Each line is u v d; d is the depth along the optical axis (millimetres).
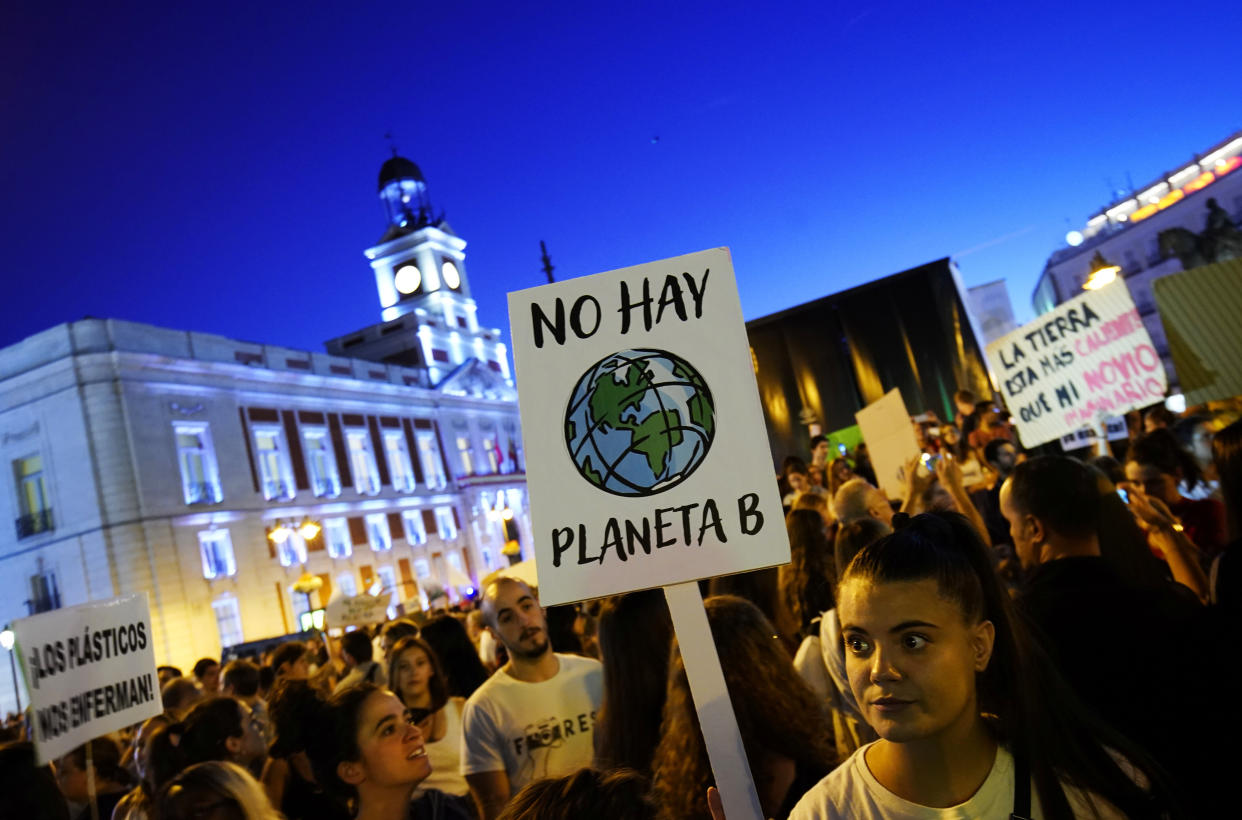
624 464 2072
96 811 3557
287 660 6547
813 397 12391
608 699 3074
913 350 12078
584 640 6094
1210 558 4219
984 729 1666
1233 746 2205
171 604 29172
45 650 3488
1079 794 1606
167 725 3824
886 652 1562
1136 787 1629
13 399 30156
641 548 2023
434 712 4203
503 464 49125
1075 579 2520
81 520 28938
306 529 25594
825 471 10703
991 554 1738
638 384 2113
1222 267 4266
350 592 36656
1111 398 5230
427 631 5078
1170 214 31359
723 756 1914
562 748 3461
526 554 48969
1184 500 4379
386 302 52594
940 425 10789
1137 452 4484
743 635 2531
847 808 1679
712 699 1942
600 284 2191
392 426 41906
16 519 30250
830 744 2486
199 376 32094
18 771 3205
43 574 29703
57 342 29516
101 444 28922
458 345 50781
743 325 2115
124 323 30250
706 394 2090
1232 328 4223
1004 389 5918
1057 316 5488
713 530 2012
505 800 3428
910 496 5367
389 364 43625
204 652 29703
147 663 4008
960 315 11992
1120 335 5121
